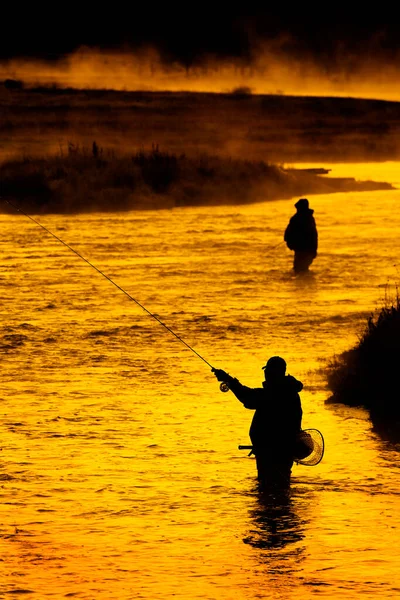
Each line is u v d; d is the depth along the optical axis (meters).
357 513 27.86
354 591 22.48
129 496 29.31
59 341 53.22
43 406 39.88
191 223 117.94
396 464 32.69
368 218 125.25
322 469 32.12
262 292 70.50
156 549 25.16
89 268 82.38
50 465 32.31
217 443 34.97
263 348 51.62
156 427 36.91
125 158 156.88
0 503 28.70
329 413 39.41
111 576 23.41
